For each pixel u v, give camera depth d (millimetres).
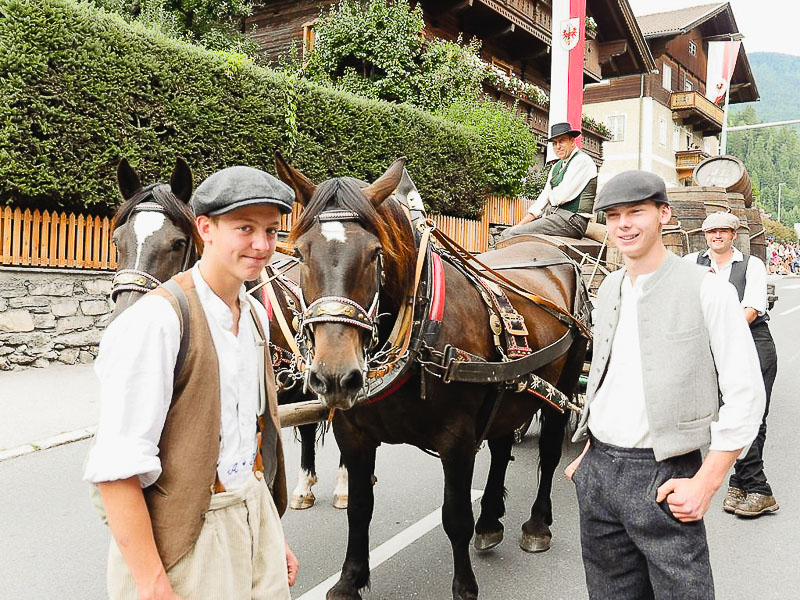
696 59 44406
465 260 3750
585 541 2633
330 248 2660
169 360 1719
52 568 4121
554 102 13602
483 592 3865
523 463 6340
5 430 6508
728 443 2301
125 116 9141
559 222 6398
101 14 9117
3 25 8047
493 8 20250
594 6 28281
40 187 8539
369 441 3477
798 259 47188
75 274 9141
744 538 4672
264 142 10938
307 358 2830
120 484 1642
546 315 4195
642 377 2432
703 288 2408
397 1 16797
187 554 1775
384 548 4441
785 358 12594
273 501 2246
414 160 13680
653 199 2449
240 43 16672
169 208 3625
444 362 3137
